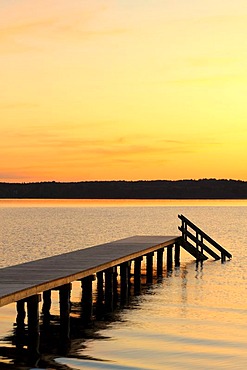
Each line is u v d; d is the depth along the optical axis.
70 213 135.12
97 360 15.46
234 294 24.97
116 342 17.22
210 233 65.12
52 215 122.06
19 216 116.25
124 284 25.14
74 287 26.94
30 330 16.61
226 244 51.38
